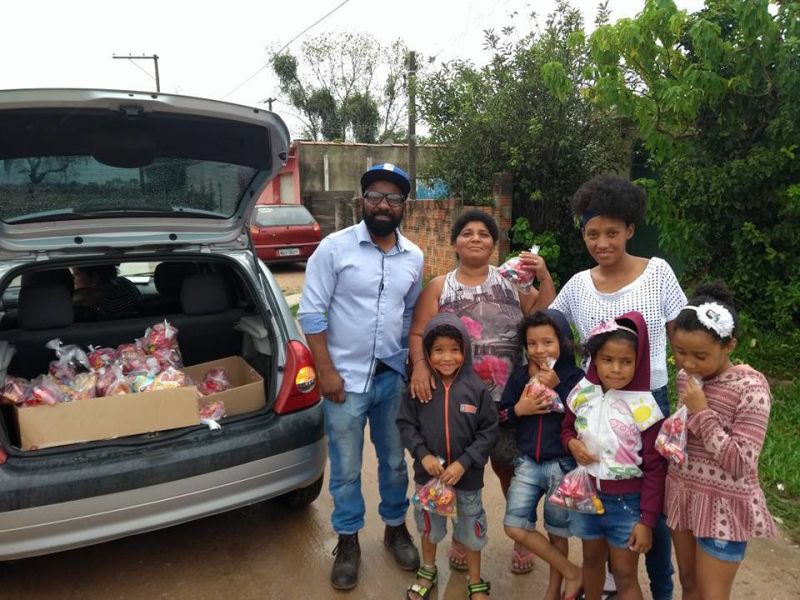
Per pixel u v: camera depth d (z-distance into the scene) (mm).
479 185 8172
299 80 31594
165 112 2588
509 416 2400
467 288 2535
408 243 2664
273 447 2641
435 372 2406
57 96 2361
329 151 19609
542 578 2703
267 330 2982
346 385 2572
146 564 2818
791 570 2682
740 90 4434
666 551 2293
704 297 1917
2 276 2713
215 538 3020
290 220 11602
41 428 2387
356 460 2654
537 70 7488
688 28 4613
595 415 2072
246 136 2855
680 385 1893
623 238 2131
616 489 2053
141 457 2398
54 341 2922
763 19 4121
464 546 2488
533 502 2348
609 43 4762
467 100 8125
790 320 4688
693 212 4973
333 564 2727
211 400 2732
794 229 4574
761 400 1772
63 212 2887
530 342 2297
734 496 1828
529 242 7633
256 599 2588
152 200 3035
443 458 2371
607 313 2195
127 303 3711
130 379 2779
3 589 2645
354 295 2521
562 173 7656
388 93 31391
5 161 2578
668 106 4531
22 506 2201
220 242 3248
